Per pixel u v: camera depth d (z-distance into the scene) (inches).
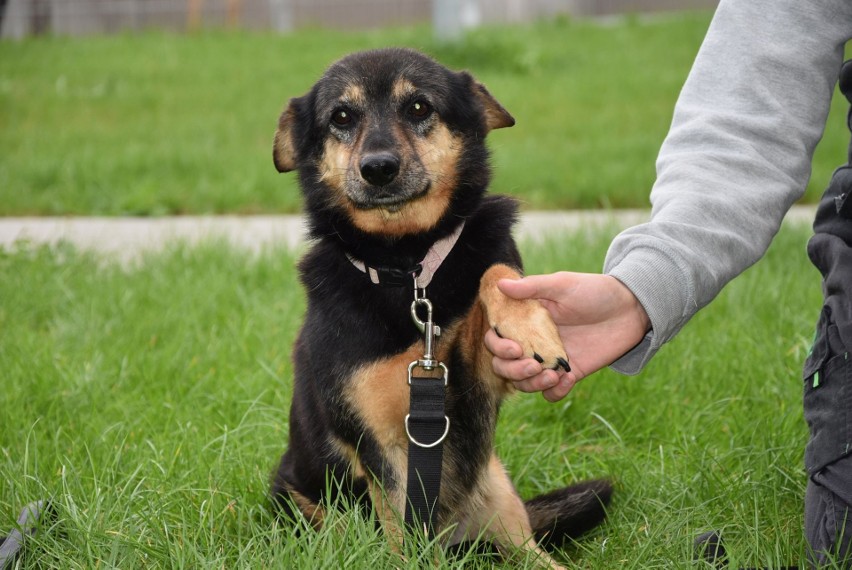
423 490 38.1
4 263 70.6
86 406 50.2
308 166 44.4
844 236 38.1
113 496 41.1
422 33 197.3
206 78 164.4
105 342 57.3
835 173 39.1
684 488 42.7
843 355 36.9
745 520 40.8
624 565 39.3
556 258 68.0
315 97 44.6
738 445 46.2
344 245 41.6
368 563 36.5
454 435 41.4
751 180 37.1
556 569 40.0
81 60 178.4
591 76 165.9
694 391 50.7
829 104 38.3
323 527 38.3
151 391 52.0
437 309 40.3
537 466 46.5
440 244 40.8
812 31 37.8
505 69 169.9
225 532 40.5
